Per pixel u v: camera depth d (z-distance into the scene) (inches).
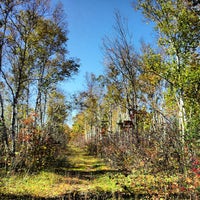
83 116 2155.5
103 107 1593.3
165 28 635.5
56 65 900.6
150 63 666.2
